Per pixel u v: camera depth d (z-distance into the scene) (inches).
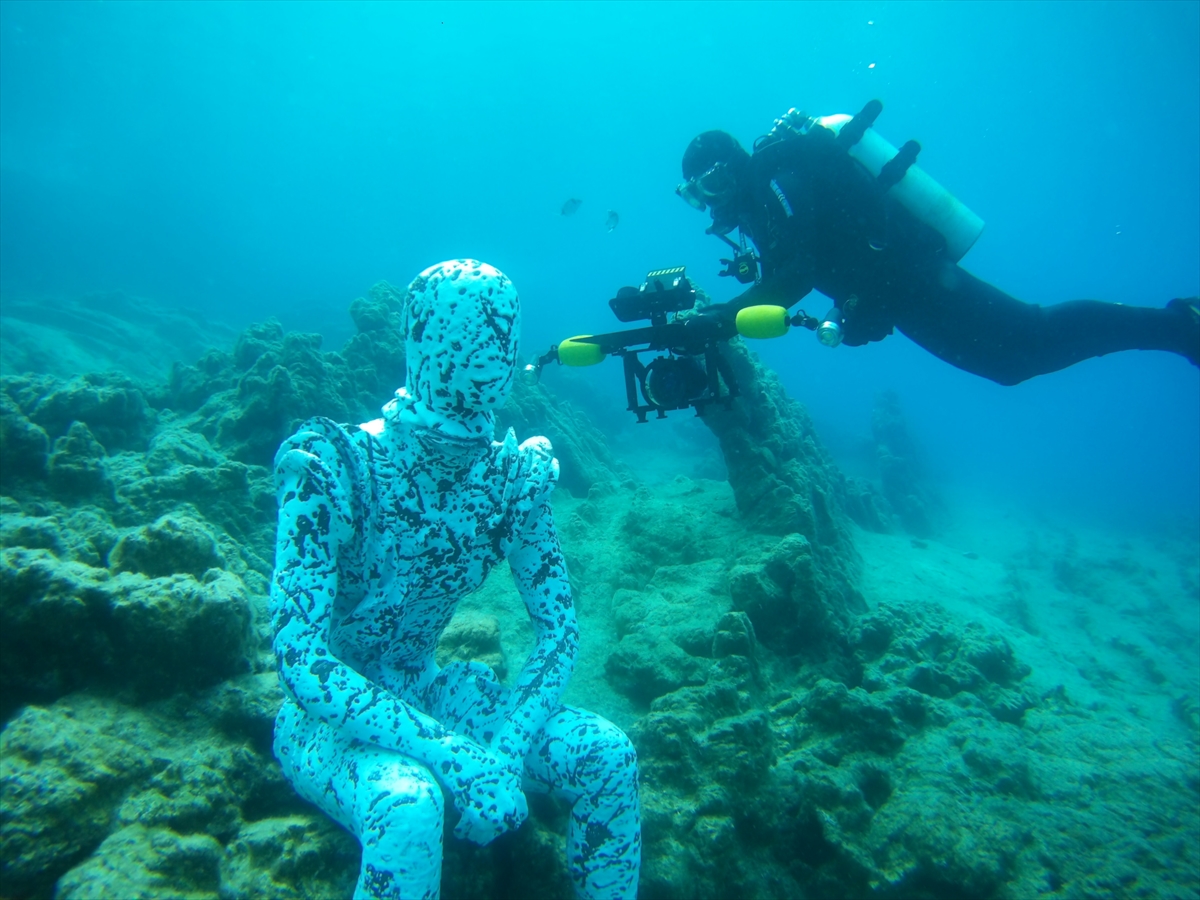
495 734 63.1
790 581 133.3
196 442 148.3
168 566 89.0
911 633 143.1
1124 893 83.6
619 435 478.6
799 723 109.7
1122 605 291.4
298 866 61.6
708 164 128.5
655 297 100.0
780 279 112.3
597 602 156.4
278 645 54.5
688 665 117.4
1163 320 126.3
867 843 90.9
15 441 112.2
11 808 55.2
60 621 69.4
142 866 55.9
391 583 59.8
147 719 71.1
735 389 106.4
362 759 54.1
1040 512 488.4
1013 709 127.5
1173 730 168.9
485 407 56.3
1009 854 87.2
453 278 53.0
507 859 76.0
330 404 179.0
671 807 86.2
